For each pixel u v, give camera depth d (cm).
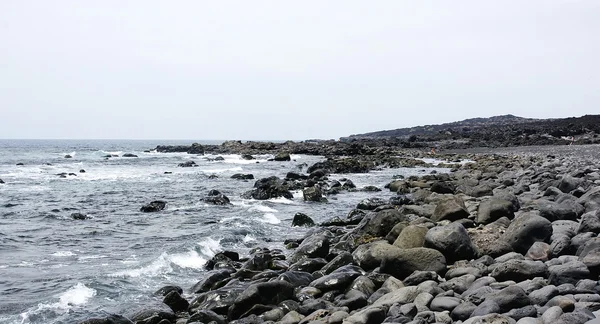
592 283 612
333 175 3862
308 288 848
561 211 1050
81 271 1132
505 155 5325
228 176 3759
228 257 1200
